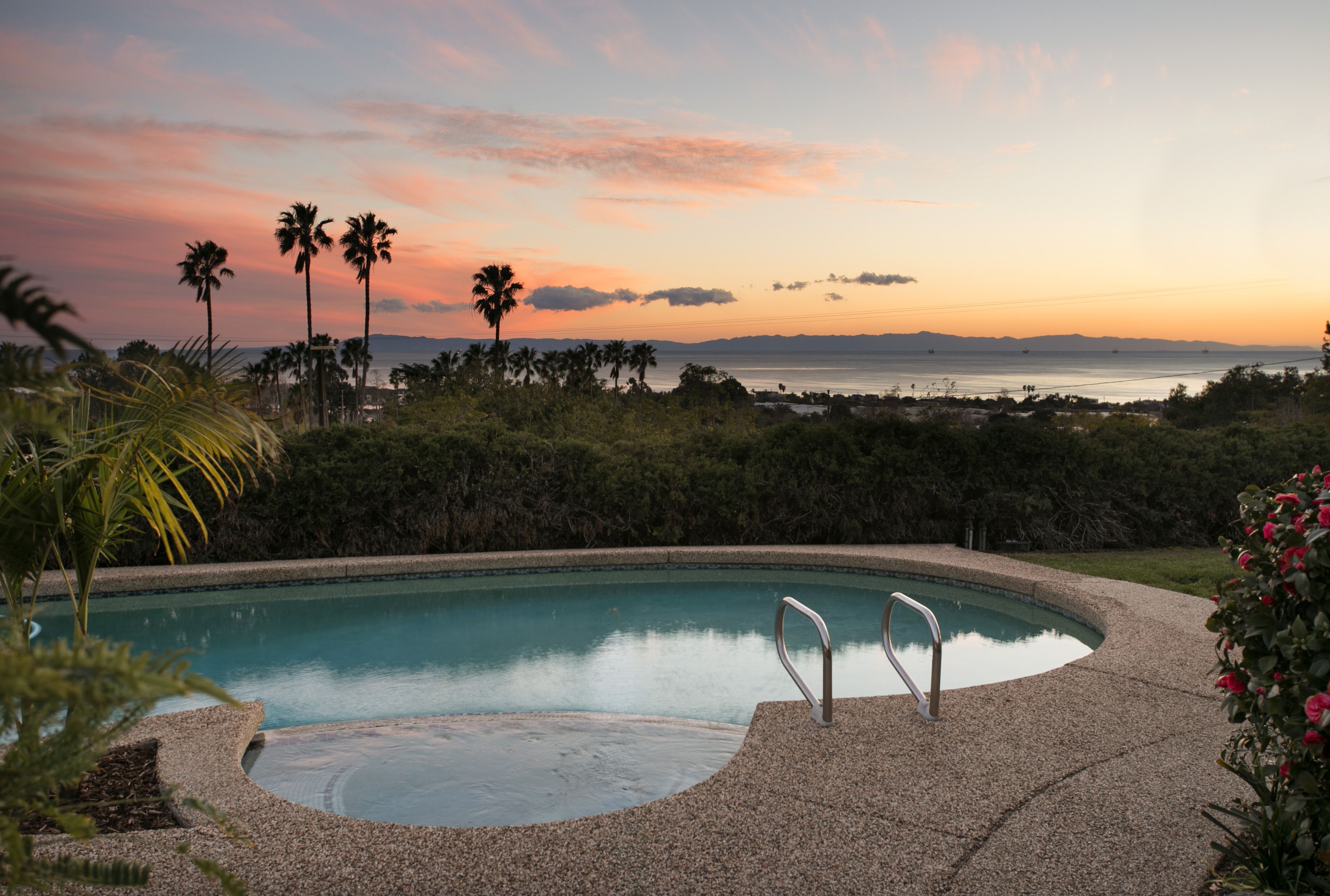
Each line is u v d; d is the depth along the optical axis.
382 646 7.46
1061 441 11.83
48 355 1.08
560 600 9.12
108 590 8.70
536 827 3.50
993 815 3.59
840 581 10.02
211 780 3.95
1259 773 2.99
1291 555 2.83
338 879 3.07
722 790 3.84
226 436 3.48
